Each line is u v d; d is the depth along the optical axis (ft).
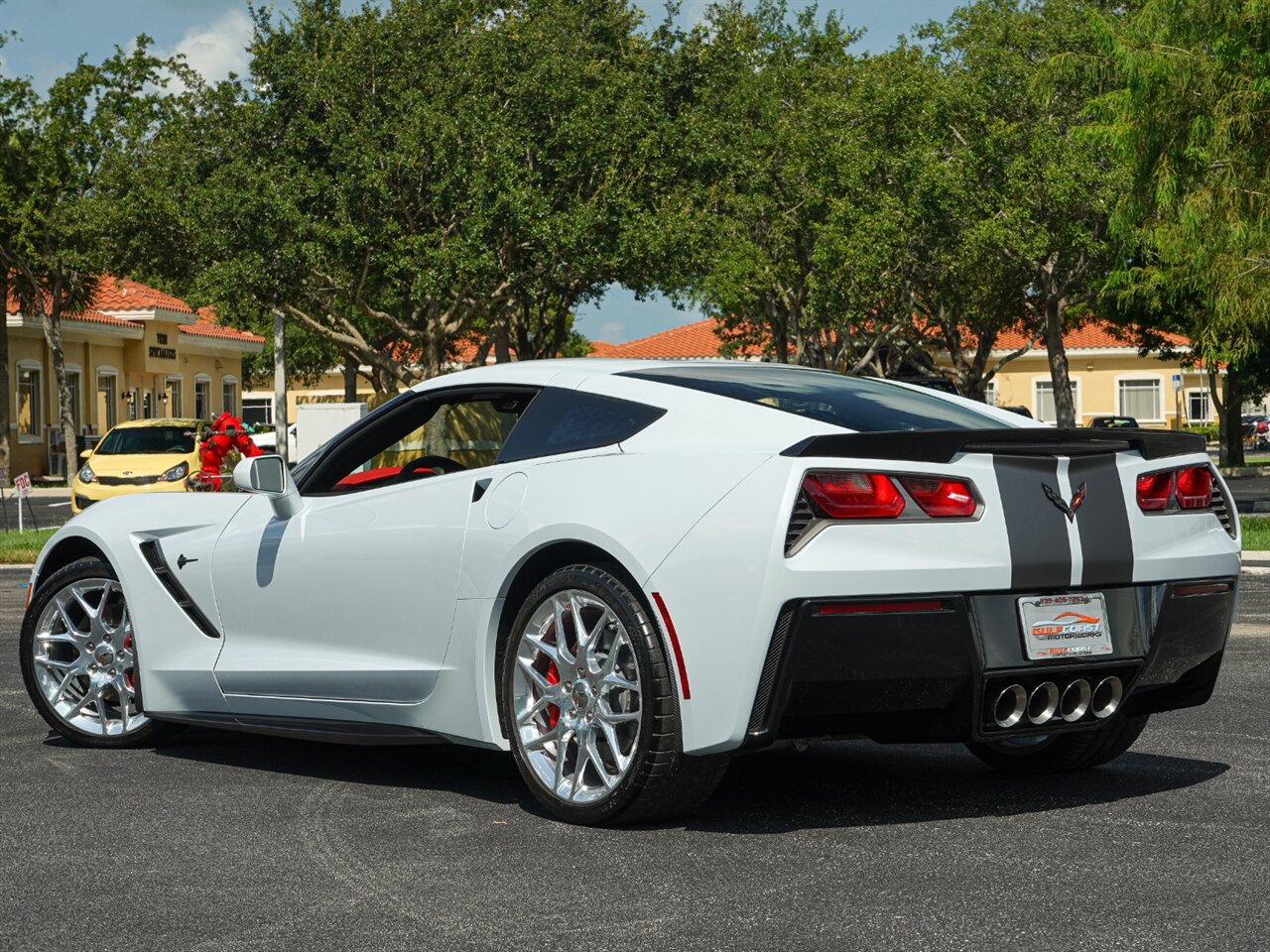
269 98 99.40
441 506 17.48
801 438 14.92
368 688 18.10
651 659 15.06
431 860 14.52
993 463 15.12
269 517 19.71
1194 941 11.77
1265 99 59.16
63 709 21.20
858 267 120.88
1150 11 61.82
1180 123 60.54
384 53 97.60
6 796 17.66
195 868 14.34
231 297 94.07
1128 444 16.07
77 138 125.70
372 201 94.02
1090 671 15.72
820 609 14.26
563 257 94.63
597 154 98.68
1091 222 119.44
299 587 18.95
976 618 14.89
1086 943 11.74
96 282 133.28
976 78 119.14
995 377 223.92
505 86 100.48
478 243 91.15
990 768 18.98
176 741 21.45
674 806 15.53
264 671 19.12
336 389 258.37
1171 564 16.12
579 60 105.19
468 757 20.02
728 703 14.52
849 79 136.87
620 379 16.90
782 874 13.84
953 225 118.52
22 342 142.41
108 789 18.03
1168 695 17.11
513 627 16.47
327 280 98.12
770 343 161.38
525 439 17.10
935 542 14.66
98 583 21.01
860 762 19.43
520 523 16.37
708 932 12.10
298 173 94.73
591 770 16.16
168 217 100.68
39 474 144.15
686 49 112.06
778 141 129.80
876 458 14.67
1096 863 14.16
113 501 21.67
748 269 128.36
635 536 15.21
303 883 13.76
